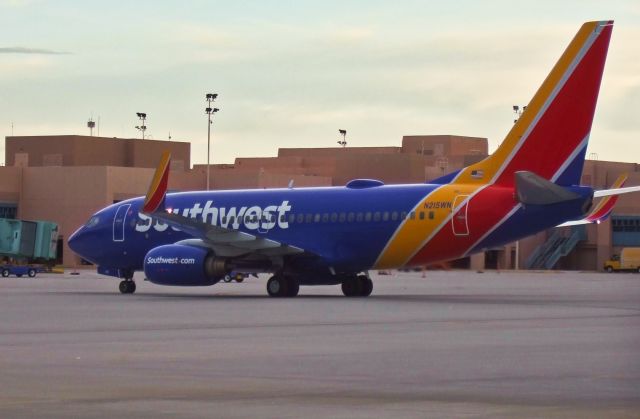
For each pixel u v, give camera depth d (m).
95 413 21.98
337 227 68.12
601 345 34.53
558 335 38.12
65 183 148.62
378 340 36.38
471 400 23.52
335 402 23.30
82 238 76.50
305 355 31.83
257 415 21.72
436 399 23.66
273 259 68.38
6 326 42.88
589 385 25.64
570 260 179.12
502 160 63.66
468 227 63.81
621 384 25.78
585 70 61.12
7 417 21.53
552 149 61.97
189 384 25.97
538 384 25.80
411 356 31.48
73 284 91.81
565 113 61.66
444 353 32.25
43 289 80.94
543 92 62.16
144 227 74.00
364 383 26.03
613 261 166.50
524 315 48.81
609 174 183.75
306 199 69.81
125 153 191.88
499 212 62.91
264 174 158.50
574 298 66.44
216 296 69.25
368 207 67.31
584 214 62.06
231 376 27.33
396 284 96.69
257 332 39.72
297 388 25.28
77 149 185.75
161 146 193.88
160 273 68.31
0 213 149.38
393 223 66.31
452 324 43.34
